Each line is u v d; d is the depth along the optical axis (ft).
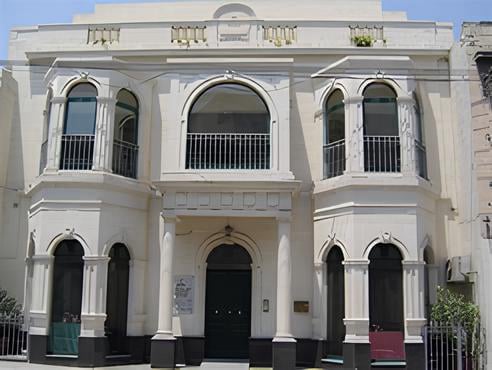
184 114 52.13
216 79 52.60
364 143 49.67
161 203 52.85
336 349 48.67
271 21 55.47
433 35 54.80
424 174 52.39
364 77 50.37
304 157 52.85
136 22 56.24
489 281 44.91
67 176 49.34
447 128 53.72
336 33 55.16
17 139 56.24
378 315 47.62
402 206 48.19
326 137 52.26
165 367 47.26
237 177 49.73
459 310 46.11
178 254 52.16
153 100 54.75
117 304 50.49
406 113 49.93
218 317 52.42
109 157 50.47
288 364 46.60
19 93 57.06
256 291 51.34
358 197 48.26
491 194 46.60
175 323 50.98
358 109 49.78
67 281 49.44
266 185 48.80
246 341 52.03
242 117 52.49
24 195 55.31
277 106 51.52
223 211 49.24
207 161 51.49
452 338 45.42
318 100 53.11
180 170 50.90
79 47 56.29
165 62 54.80
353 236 47.70
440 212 52.37
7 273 54.19
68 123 51.52
